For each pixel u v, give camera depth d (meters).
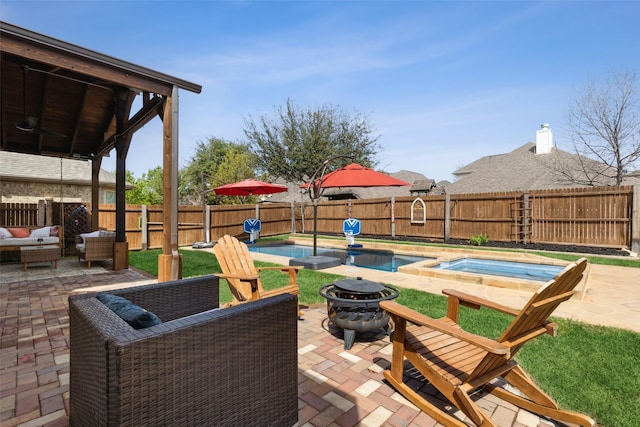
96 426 1.61
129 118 8.11
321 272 7.07
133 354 1.45
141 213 11.83
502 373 2.39
